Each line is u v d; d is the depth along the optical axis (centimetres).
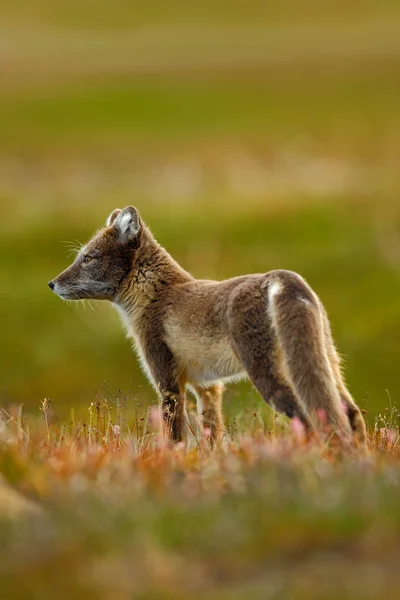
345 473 1310
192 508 1185
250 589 1000
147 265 2102
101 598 998
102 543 1099
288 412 1678
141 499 1233
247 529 1118
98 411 1950
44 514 1229
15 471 1412
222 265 6462
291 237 6894
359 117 11612
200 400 2080
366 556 1062
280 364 1709
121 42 17900
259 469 1345
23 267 6562
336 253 6531
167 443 1650
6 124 11662
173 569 1043
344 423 1588
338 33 18125
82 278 2156
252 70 14650
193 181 8938
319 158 9806
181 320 1953
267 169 9394
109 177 9269
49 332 5569
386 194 7931
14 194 8431
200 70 14762
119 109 12544
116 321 5675
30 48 17225
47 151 10425
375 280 6075
